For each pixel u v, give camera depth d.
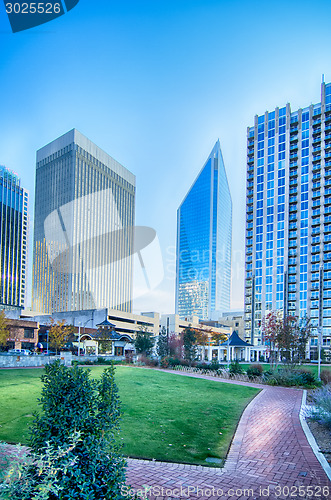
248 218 103.25
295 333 39.41
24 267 150.75
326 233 90.06
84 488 4.28
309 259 91.19
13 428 10.14
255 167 103.56
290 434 10.99
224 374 28.47
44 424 5.09
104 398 5.59
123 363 38.41
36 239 134.88
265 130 103.56
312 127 96.81
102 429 5.25
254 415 13.70
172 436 10.31
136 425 11.10
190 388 19.41
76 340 57.31
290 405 16.05
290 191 97.19
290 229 95.31
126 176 158.12
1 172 141.62
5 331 47.31
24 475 4.24
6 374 21.92
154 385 19.48
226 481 7.32
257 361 72.44
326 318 85.69
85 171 132.88
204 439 10.26
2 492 4.02
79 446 4.93
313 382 24.47
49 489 3.98
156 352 48.78
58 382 5.32
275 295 93.38
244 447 9.66
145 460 8.40
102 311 74.75
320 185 93.00
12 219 145.38
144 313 94.00
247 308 98.31
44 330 64.44
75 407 5.14
